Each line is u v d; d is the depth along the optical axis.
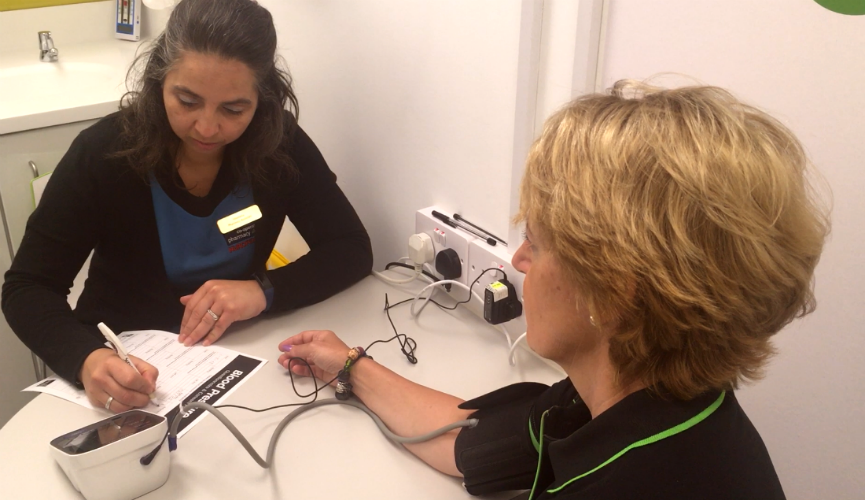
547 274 0.63
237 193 1.32
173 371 1.09
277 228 1.43
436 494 0.85
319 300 1.30
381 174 1.56
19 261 1.20
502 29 1.11
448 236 1.31
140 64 1.25
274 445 0.91
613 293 0.56
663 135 0.54
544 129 0.63
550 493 0.63
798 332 0.92
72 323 1.13
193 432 0.94
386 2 1.36
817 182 0.82
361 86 1.52
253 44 1.11
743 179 0.52
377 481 0.86
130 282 1.32
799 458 0.98
